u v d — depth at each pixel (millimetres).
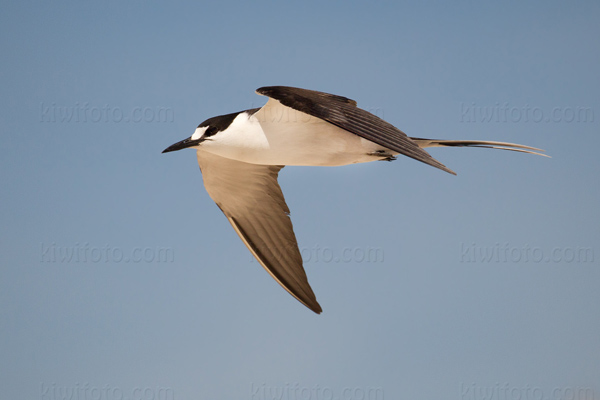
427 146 12359
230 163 13578
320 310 14055
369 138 9984
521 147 12078
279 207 14211
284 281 14289
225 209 14523
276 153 12008
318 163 12227
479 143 12219
